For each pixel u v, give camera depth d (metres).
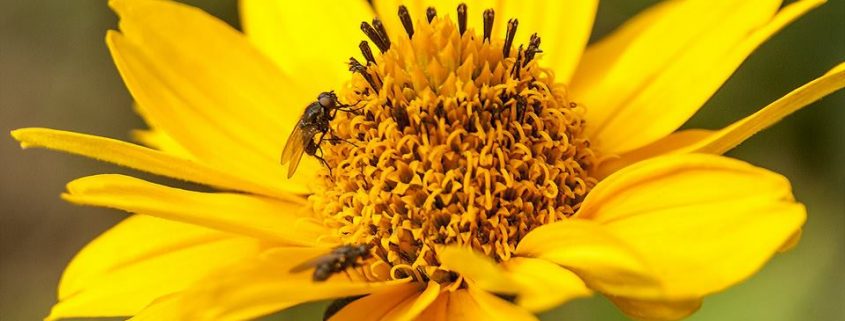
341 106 0.12
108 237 0.12
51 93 0.18
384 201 0.12
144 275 0.12
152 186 0.11
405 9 0.12
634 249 0.10
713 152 0.11
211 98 0.13
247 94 0.13
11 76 0.19
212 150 0.13
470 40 0.12
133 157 0.12
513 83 0.12
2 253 0.19
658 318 0.11
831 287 0.14
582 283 0.10
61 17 0.18
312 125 0.12
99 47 0.18
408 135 0.12
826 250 0.14
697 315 0.14
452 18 0.13
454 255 0.10
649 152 0.12
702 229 0.11
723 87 0.15
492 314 0.11
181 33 0.13
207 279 0.10
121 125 0.18
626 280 0.10
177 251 0.12
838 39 0.15
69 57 0.18
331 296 0.11
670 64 0.12
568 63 0.13
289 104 0.13
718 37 0.12
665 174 0.11
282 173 0.13
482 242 0.12
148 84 0.13
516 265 0.11
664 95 0.12
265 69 0.13
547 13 0.13
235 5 0.16
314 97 0.13
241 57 0.13
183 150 0.13
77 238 0.19
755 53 0.15
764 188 0.11
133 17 0.13
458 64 0.12
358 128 0.12
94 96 0.18
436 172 0.12
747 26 0.12
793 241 0.11
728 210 0.11
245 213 0.12
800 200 0.15
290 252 0.11
